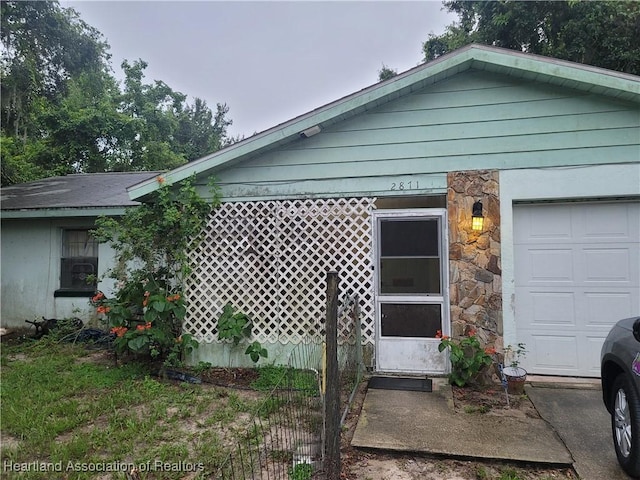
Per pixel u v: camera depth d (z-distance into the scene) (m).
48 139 17.31
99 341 6.99
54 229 8.28
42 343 7.02
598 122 4.65
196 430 3.71
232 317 5.35
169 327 5.52
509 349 4.72
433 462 3.10
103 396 4.55
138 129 20.08
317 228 5.38
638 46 10.80
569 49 11.23
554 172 4.75
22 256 8.41
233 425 3.79
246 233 5.57
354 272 5.25
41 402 4.36
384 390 4.50
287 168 5.48
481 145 4.94
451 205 4.99
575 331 4.79
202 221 5.65
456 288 4.93
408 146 5.13
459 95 5.00
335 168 5.34
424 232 5.15
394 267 5.20
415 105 5.12
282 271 5.46
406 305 5.13
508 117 4.88
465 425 3.61
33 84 11.71
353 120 5.29
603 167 4.63
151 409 4.16
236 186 5.61
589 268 4.79
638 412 2.69
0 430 3.74
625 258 4.70
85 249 8.24
